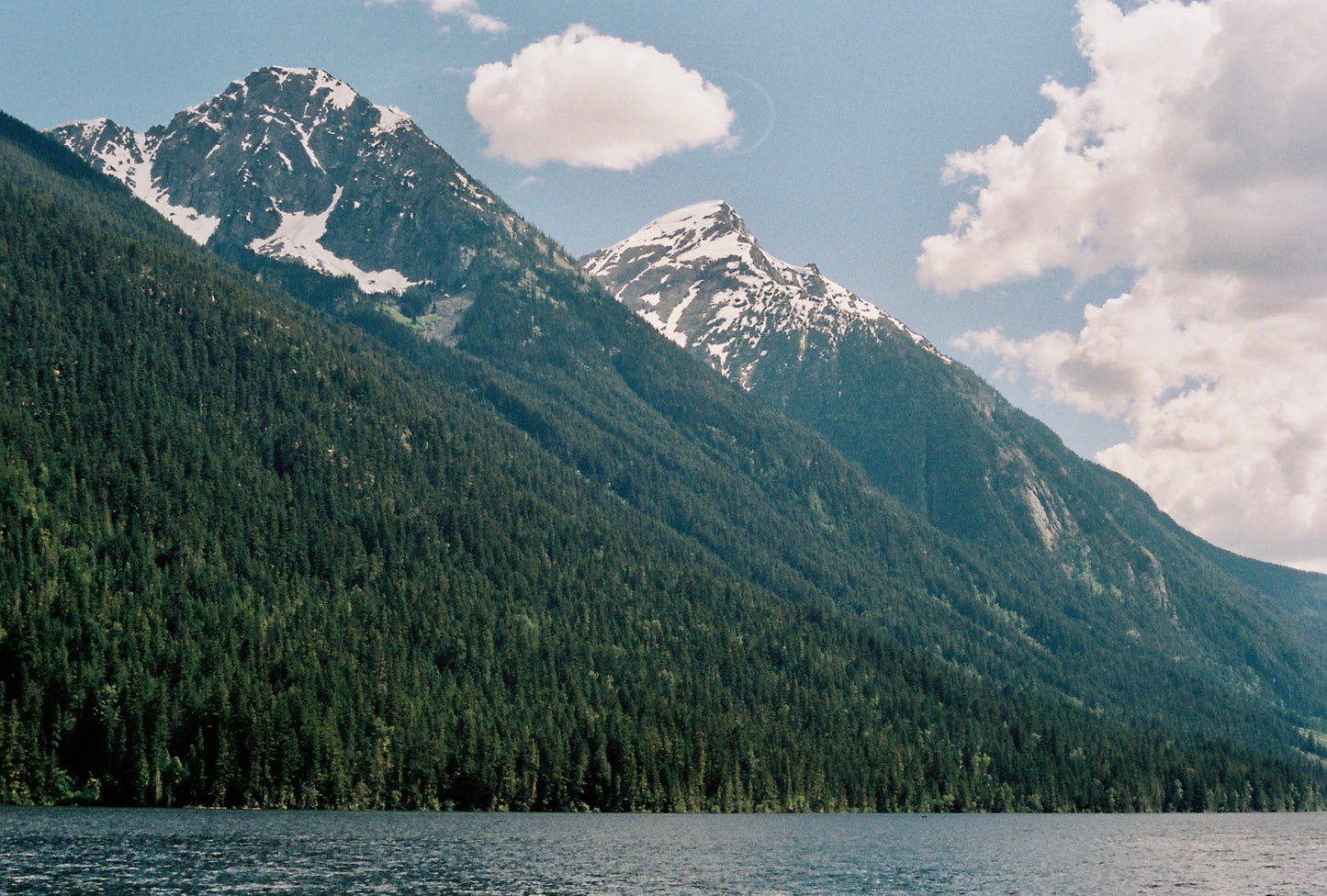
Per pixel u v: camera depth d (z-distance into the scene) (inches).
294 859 6993.1
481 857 7450.8
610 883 6781.5
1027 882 7495.1
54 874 6215.6
